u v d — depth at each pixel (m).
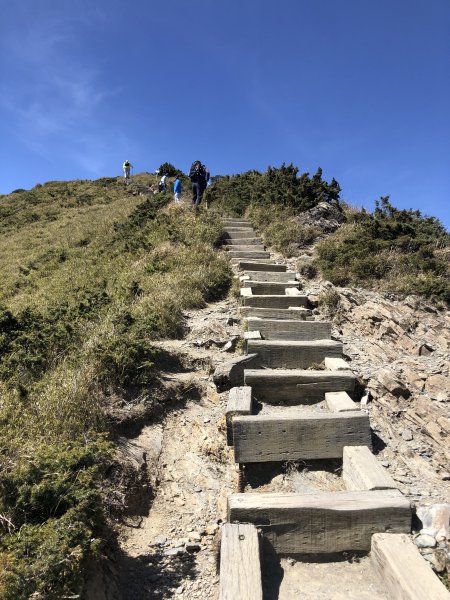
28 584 2.16
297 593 2.62
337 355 5.24
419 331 6.56
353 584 2.69
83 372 4.39
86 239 15.95
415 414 4.62
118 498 3.37
